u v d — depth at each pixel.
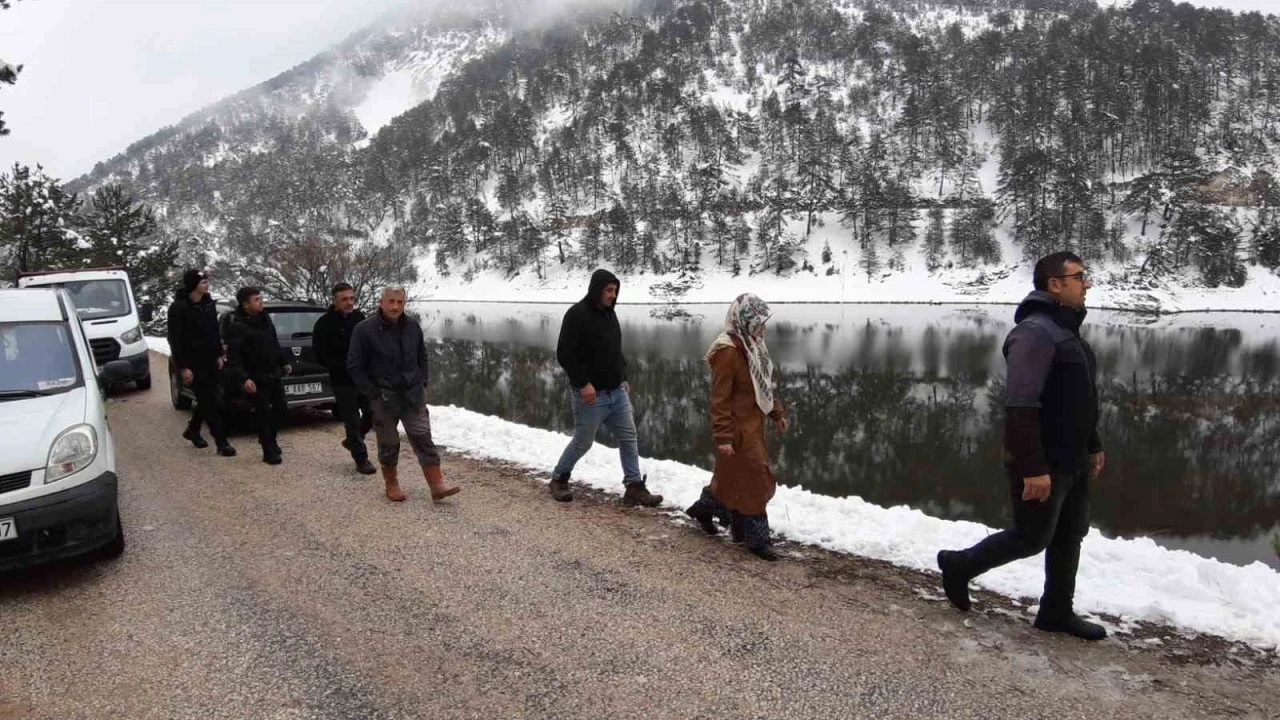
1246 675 3.00
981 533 4.64
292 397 8.85
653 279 124.75
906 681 2.96
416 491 6.02
